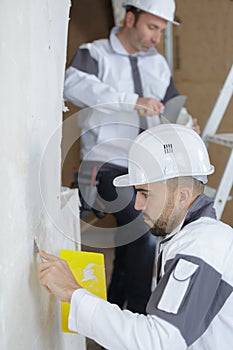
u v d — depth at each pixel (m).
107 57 2.89
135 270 2.80
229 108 3.78
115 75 2.91
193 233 1.28
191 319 1.18
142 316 1.22
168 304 1.18
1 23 0.99
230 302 1.27
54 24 1.42
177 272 1.21
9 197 1.08
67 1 1.55
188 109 3.97
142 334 1.17
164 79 3.02
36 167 1.29
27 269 1.24
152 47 2.98
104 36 4.16
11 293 1.12
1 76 1.00
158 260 1.39
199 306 1.19
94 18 4.13
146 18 2.78
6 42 1.02
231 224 3.88
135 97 2.72
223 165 3.88
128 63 2.93
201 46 3.83
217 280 1.23
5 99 1.03
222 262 1.25
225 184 2.70
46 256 1.31
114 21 4.04
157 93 3.01
